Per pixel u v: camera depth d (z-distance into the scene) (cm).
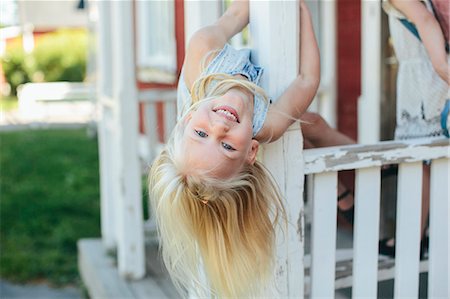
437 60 237
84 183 870
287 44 211
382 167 267
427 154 230
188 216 190
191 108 194
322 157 219
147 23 881
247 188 194
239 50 220
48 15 2500
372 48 412
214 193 187
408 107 280
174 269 203
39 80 2247
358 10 470
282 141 213
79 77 2256
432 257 240
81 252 531
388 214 295
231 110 188
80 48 2266
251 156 194
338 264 272
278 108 203
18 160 1048
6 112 1788
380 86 412
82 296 517
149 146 601
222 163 186
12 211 747
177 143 192
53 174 938
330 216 225
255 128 197
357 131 477
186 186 188
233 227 191
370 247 231
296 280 219
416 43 271
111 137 497
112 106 454
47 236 668
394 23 275
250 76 208
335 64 499
